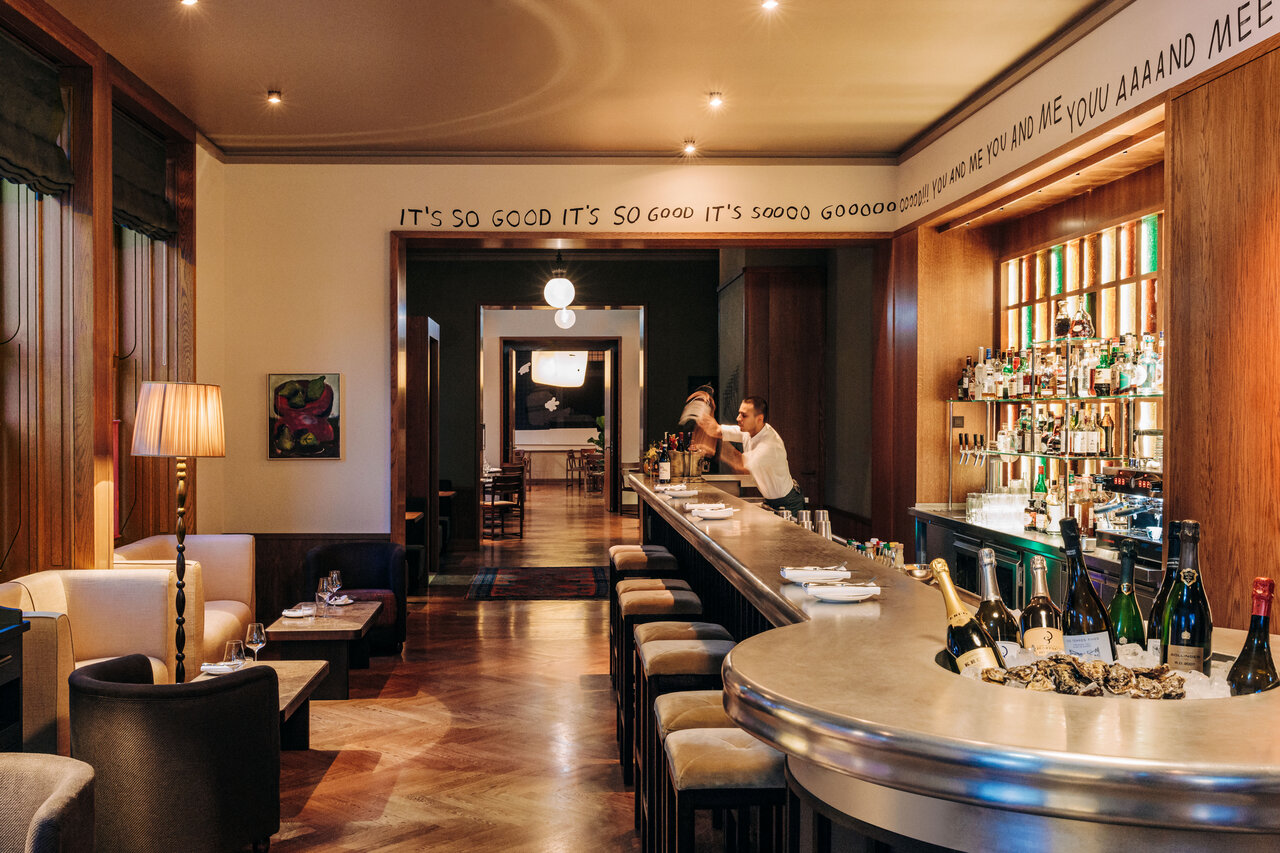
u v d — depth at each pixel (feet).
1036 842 4.55
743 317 33.94
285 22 15.78
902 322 23.36
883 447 24.61
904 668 5.32
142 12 15.33
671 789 8.16
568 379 69.72
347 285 23.79
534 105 20.17
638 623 13.75
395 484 23.76
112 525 16.90
